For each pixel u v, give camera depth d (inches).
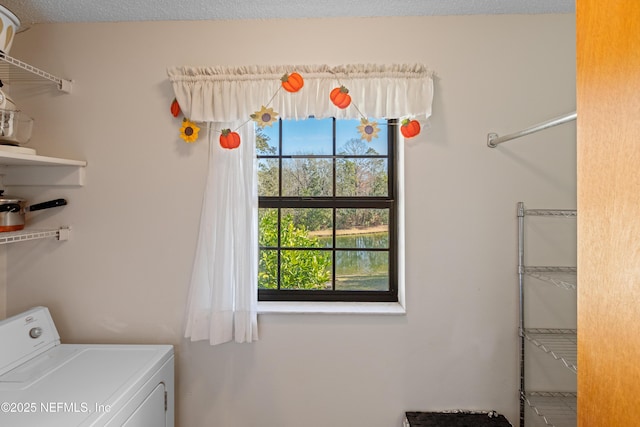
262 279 71.4
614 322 18.9
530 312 64.1
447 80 63.9
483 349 64.4
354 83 61.1
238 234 62.6
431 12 63.1
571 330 63.3
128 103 65.1
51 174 64.3
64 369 52.9
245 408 65.2
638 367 17.5
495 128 63.9
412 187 64.5
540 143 63.9
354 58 64.5
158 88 65.1
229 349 65.3
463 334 64.4
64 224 65.3
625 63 17.9
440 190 64.4
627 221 18.0
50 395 45.4
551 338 62.4
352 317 65.0
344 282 71.2
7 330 53.1
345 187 71.2
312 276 71.4
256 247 64.0
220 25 64.8
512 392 64.1
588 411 21.0
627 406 18.1
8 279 66.0
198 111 61.2
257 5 60.5
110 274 65.6
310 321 65.0
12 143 54.1
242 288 62.4
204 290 62.9
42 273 65.6
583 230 21.2
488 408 64.3
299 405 65.2
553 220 64.1
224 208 62.7
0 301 65.7
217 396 65.3
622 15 18.1
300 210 71.3
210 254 62.7
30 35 65.3
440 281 64.5
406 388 64.8
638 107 17.2
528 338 61.5
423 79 61.0
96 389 46.9
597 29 19.9
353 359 65.0
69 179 64.4
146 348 61.0
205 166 64.9
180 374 65.2
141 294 65.6
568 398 63.3
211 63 64.9
